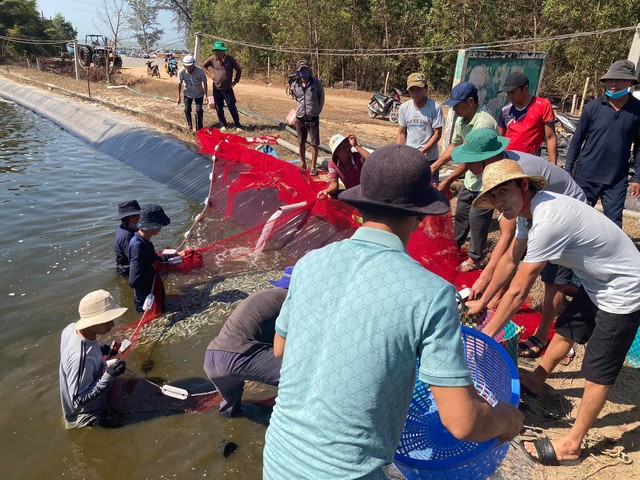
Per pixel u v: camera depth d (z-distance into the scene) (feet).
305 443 5.47
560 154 29.30
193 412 12.63
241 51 103.86
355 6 81.66
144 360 14.70
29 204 27.73
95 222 25.23
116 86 67.87
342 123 44.06
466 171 18.24
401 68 84.23
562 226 9.25
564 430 11.24
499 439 6.61
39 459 11.41
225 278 19.04
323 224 20.16
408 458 6.93
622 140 16.43
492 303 13.82
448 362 5.09
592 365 9.82
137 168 36.06
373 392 5.23
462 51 22.93
